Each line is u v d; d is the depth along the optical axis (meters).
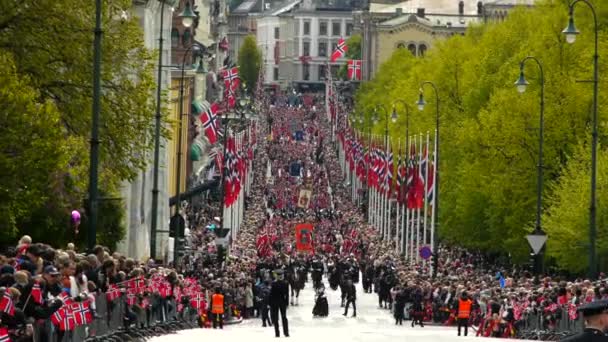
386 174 165.88
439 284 107.94
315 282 131.38
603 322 31.98
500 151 121.50
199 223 158.88
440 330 92.62
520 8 159.38
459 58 173.38
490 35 170.25
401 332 82.81
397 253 154.00
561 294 77.25
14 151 64.44
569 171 114.19
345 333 77.25
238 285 109.25
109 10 75.00
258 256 147.88
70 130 73.88
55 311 44.56
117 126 74.75
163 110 89.56
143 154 83.00
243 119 192.12
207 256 121.62
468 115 150.50
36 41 71.75
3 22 70.88
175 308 75.75
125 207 103.19
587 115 117.50
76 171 71.44
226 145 133.25
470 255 147.88
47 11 71.44
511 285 98.50
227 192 136.00
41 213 73.88
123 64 75.25
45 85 73.00
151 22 119.81
